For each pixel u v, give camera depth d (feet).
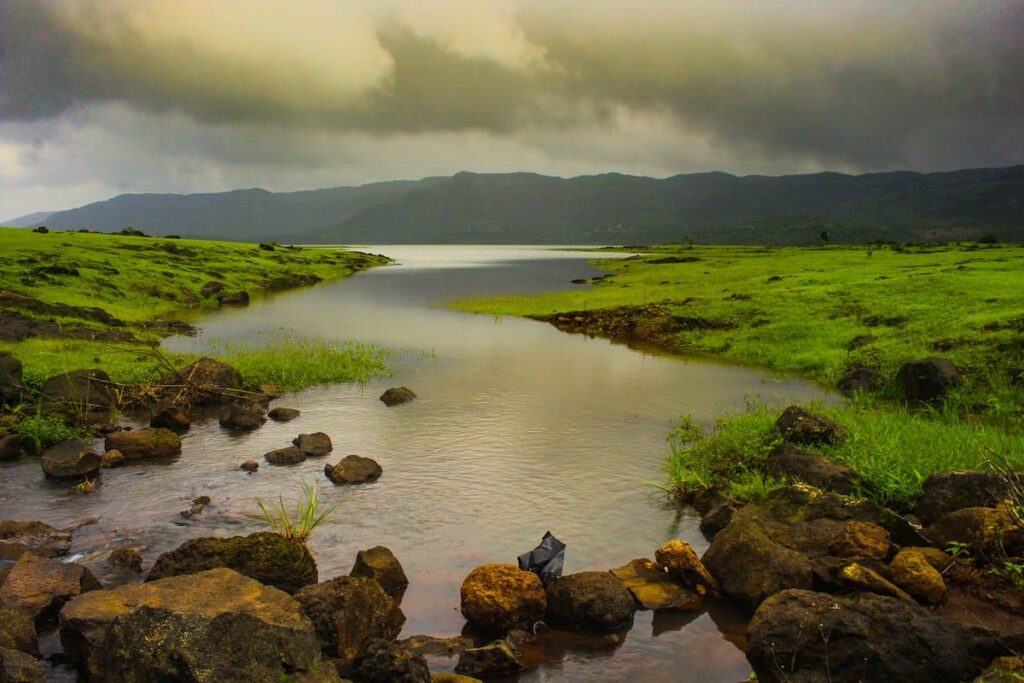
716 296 120.67
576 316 114.01
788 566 25.13
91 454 40.29
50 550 29.19
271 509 34.78
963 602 23.72
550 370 73.15
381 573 26.50
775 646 20.81
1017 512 25.85
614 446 45.50
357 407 56.39
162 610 17.84
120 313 112.16
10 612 21.54
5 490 37.47
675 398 59.67
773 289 121.60
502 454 43.73
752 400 58.75
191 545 26.27
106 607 20.88
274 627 17.92
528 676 21.53
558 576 26.78
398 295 172.96
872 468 33.99
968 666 20.38
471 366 75.36
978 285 96.48
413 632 24.08
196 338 95.09
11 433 45.39
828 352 74.90
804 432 40.29
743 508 31.45
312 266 265.13
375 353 81.87
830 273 144.56
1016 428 46.78
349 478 38.63
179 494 36.96
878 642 19.94
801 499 30.45
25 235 190.49
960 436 39.81
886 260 184.34
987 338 64.85
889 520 27.94
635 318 104.37
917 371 56.90
